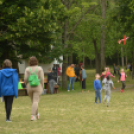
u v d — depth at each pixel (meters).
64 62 82.56
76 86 96.06
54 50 79.19
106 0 101.31
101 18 92.50
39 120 31.23
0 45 74.44
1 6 70.12
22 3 72.38
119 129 25.39
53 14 76.19
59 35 78.38
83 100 55.53
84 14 92.62
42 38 76.06
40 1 74.75
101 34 104.69
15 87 29.78
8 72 29.75
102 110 40.16
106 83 47.19
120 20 86.12
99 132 23.97
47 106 46.84
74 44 87.12
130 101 51.31
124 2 85.00
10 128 26.30
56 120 31.23
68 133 23.72
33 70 30.47
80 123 29.12
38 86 30.47
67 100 56.19
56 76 74.62
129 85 93.31
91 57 149.50
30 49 76.25
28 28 71.00
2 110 42.88
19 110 42.03
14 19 71.38
